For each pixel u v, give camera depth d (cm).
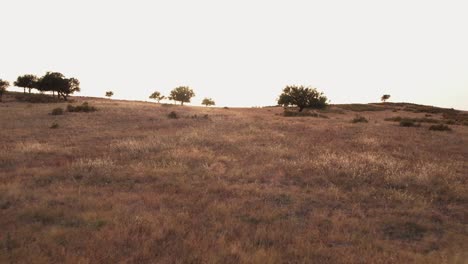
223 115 4016
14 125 2395
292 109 5991
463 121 4241
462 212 788
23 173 1004
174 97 7712
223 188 898
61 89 6050
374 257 514
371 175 1108
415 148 1759
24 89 7300
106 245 523
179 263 476
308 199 848
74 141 1730
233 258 502
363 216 729
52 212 662
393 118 4325
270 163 1248
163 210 709
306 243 558
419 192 947
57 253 489
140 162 1191
